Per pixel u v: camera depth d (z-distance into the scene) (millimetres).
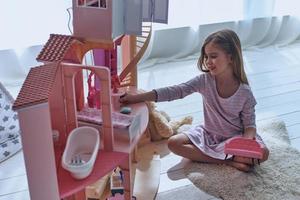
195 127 1610
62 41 1092
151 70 2424
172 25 2469
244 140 1431
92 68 1025
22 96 823
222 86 1488
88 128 1087
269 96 2090
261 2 2633
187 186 1409
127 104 1328
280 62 2545
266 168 1466
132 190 1322
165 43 2543
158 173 1457
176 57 2607
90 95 1250
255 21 2703
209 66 1445
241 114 1516
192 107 1976
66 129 1104
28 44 2182
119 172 1283
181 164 1528
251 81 2258
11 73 2230
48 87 853
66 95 1064
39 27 2156
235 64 1456
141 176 1435
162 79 2297
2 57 2170
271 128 1756
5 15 2074
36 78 888
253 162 1452
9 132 1646
